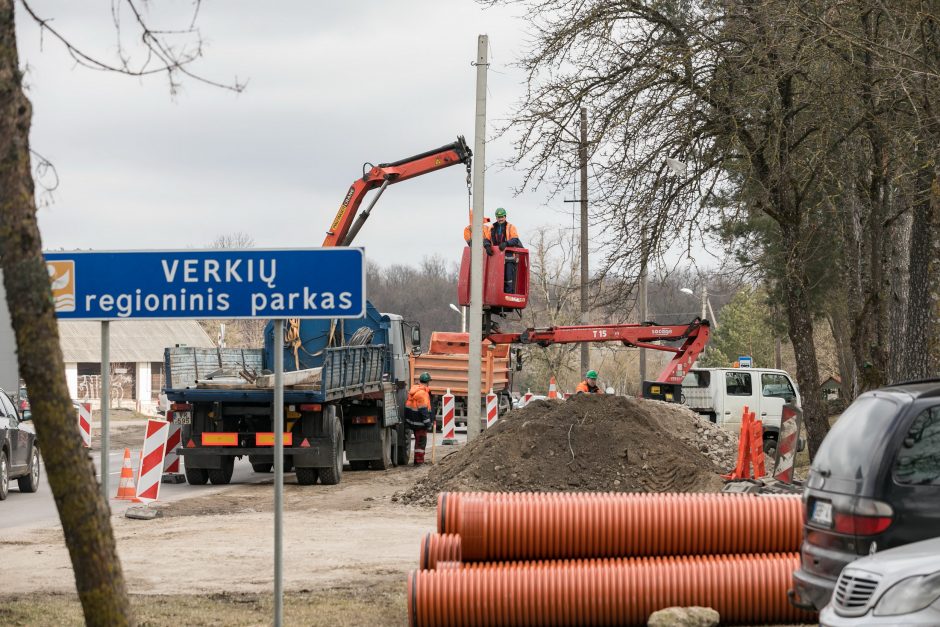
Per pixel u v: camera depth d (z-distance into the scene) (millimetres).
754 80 18422
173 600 11484
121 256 8609
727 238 30047
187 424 24625
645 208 19812
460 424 47344
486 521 10305
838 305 40812
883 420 8531
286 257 8508
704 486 19062
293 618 10594
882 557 7570
